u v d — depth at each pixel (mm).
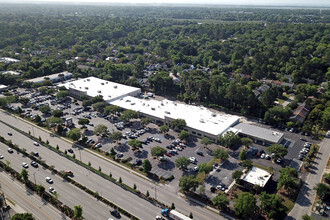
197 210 97812
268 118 170250
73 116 180250
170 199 103562
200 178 116062
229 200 100500
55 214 95188
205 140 138500
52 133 156500
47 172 119750
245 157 127438
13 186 110062
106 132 149125
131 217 93500
